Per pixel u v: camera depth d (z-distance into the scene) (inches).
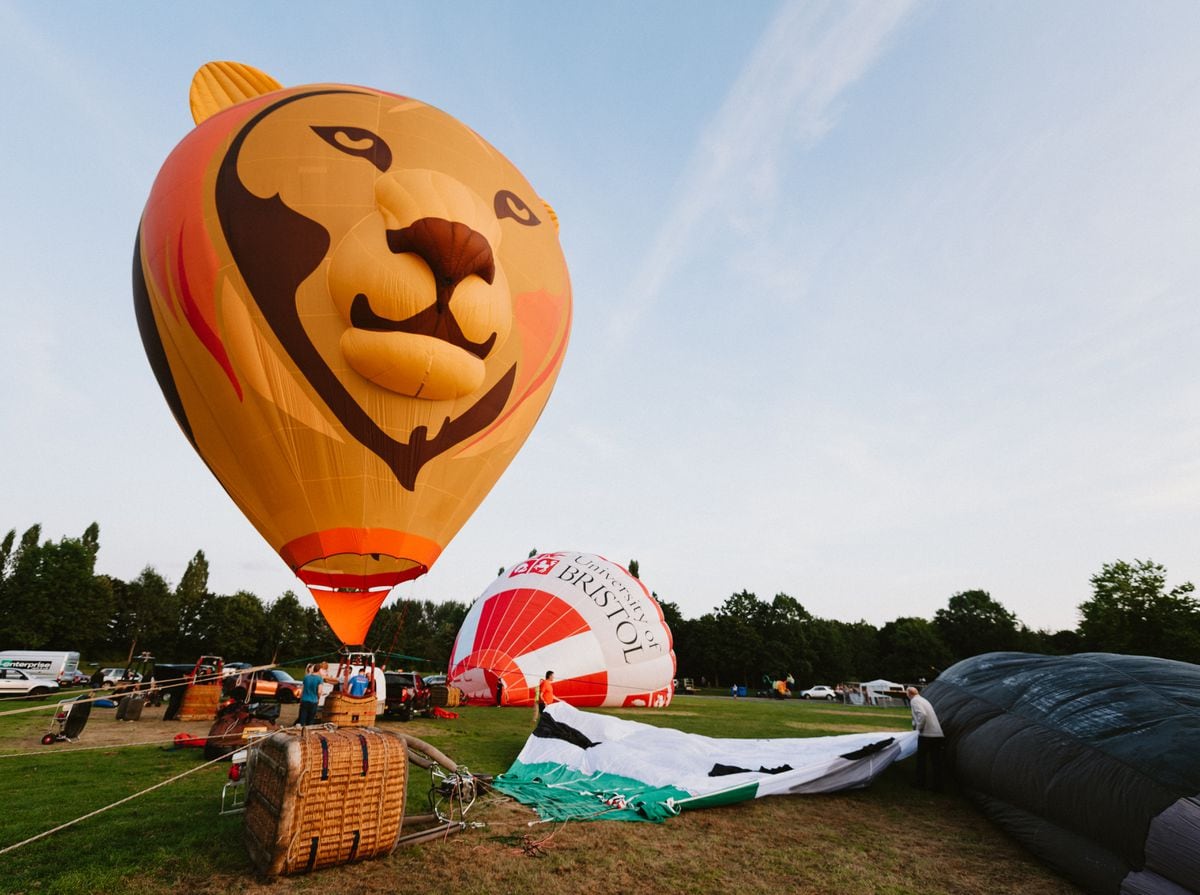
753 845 223.1
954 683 334.0
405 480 365.7
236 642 2500.0
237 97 437.7
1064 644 3100.4
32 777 287.9
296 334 341.7
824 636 2888.8
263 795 186.9
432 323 352.2
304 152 362.0
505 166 436.5
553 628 717.3
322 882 174.7
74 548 2370.8
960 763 286.8
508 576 799.1
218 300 343.0
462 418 378.9
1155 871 175.2
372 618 397.4
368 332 343.9
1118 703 228.4
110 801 247.1
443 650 2790.4
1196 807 171.9
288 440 350.6
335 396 347.9
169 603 2632.9
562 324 441.7
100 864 181.2
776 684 1895.9
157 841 201.8
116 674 1368.1
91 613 2329.0
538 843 212.2
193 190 360.8
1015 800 240.8
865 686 1841.8
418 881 178.1
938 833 246.5
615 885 182.5
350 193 355.3
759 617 2881.4
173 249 355.6
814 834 239.1
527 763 319.3
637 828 234.1
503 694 669.3
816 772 294.8
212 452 376.2
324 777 181.2
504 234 397.4
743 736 502.0
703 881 189.2
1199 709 208.7
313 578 386.6
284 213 348.2
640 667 743.7
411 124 396.8
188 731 454.0
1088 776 204.5
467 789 251.8
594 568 791.7
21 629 2172.7
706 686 2684.5
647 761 303.3
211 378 350.9
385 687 572.1
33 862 181.5
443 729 482.3
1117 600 1400.1
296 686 754.2
